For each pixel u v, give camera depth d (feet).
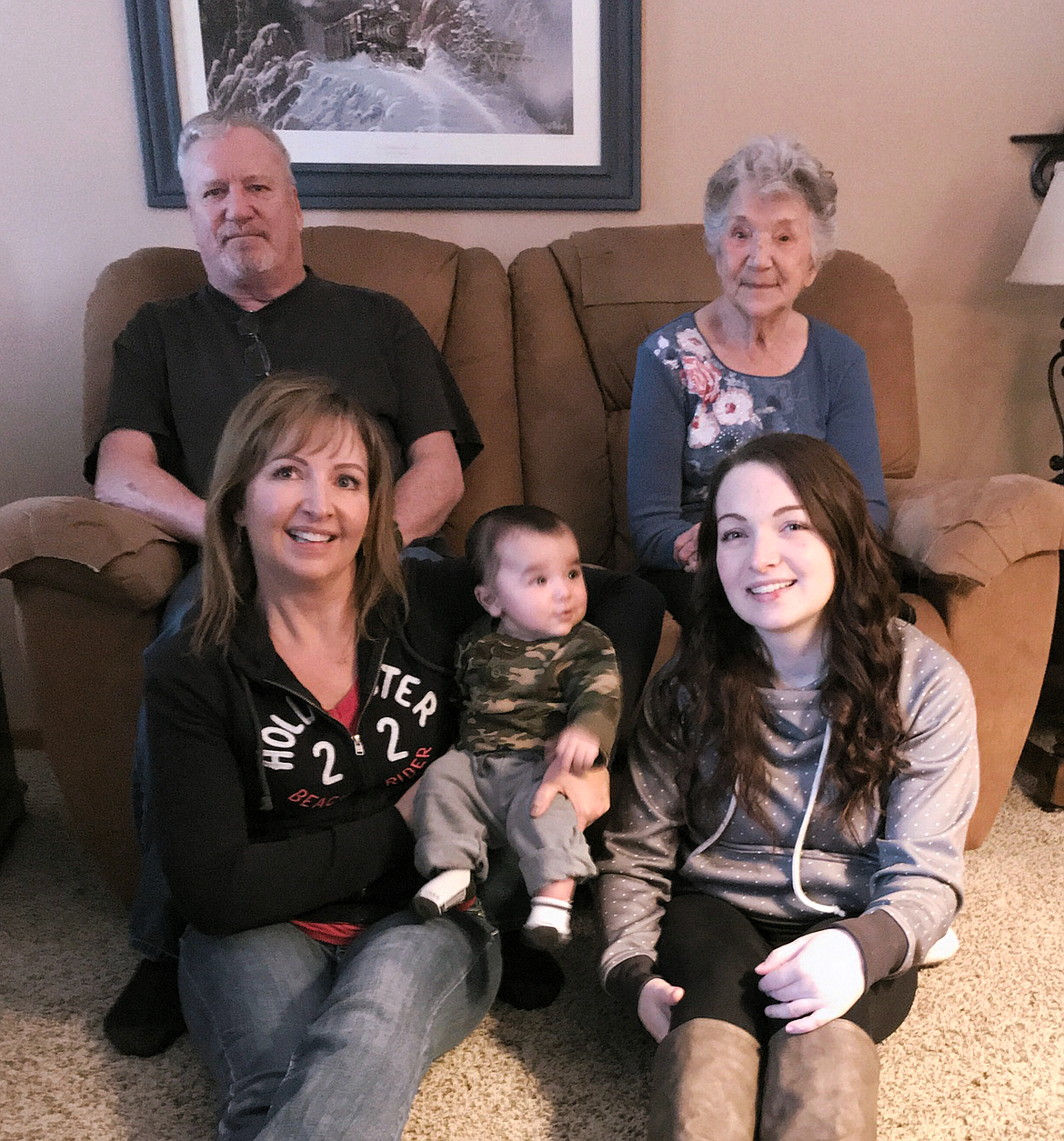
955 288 8.64
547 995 4.88
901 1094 4.29
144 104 7.59
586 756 4.18
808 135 8.29
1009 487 5.69
